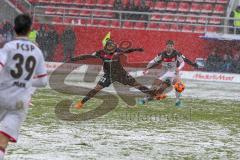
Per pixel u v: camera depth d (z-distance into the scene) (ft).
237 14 230.07
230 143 75.87
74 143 70.69
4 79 47.93
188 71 202.49
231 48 207.00
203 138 79.05
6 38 204.54
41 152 63.87
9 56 47.75
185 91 152.05
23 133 75.92
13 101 48.32
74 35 210.79
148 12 224.12
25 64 48.21
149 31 213.46
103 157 62.69
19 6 218.59
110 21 235.81
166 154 66.33
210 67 203.82
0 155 48.01
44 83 50.19
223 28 220.43
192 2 248.52
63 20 215.51
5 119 48.78
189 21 241.35
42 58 49.70
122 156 63.87
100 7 248.52
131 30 213.87
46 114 96.12
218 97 139.64
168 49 116.67
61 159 60.59
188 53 211.61
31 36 207.10
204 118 100.63
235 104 125.80
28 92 49.14
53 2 249.55
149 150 68.33
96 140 73.61
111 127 85.61
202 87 168.55
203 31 237.86
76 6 249.34
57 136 75.15
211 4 247.09
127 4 233.35
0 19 214.90
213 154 67.51
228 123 95.61
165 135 80.18
